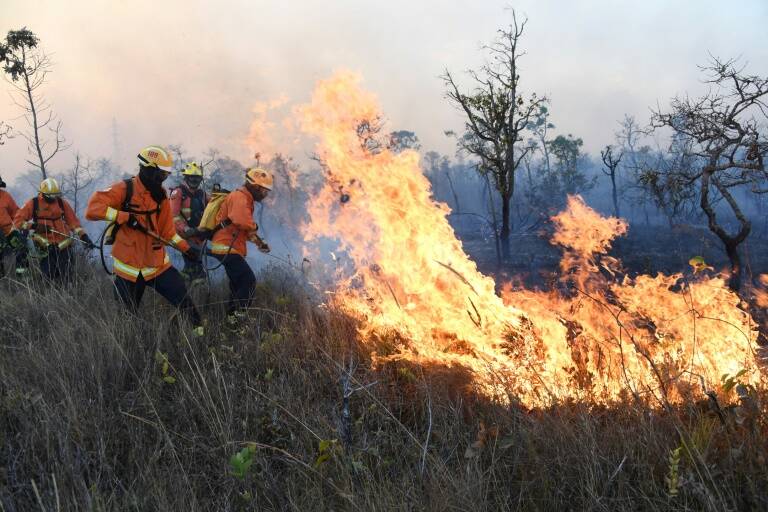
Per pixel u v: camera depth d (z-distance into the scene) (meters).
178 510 2.60
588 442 2.97
